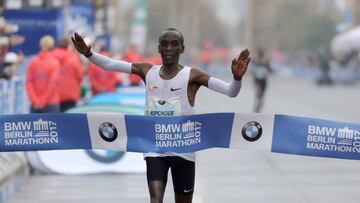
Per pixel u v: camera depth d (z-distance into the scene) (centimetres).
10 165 2616
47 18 4538
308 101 7550
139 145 1591
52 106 3319
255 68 5694
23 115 1697
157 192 1502
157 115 1541
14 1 4847
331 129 1661
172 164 1573
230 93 1473
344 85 12188
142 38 9862
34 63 3300
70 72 3519
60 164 2841
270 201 2281
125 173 2856
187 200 1588
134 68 1545
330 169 2945
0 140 1708
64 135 1689
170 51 1500
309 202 2267
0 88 3125
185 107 1534
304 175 2800
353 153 1670
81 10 5388
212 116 1598
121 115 1616
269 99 7969
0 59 3528
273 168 2984
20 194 2405
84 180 2698
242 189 2495
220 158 3294
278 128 1650
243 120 1633
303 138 1661
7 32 3678
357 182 2633
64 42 3541
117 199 2323
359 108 6419
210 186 2550
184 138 1570
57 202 2275
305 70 16762
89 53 1515
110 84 4547
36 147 1702
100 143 1664
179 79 1520
